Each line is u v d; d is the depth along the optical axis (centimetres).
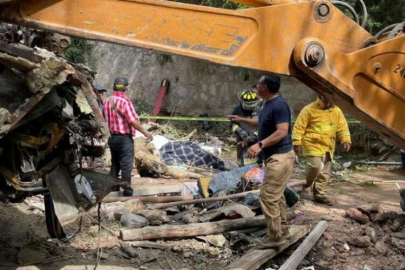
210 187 627
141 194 668
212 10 300
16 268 418
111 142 643
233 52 306
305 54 306
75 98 354
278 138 443
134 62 1443
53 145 373
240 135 675
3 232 496
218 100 1289
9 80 338
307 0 320
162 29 298
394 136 345
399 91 334
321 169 662
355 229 562
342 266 489
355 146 1077
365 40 327
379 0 1058
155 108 1352
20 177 358
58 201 381
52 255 448
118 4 293
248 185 618
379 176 905
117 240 488
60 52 437
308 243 497
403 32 347
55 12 288
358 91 328
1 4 277
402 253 521
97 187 408
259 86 461
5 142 353
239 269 424
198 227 505
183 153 923
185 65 1340
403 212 632
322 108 651
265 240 479
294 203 596
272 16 306
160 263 454
